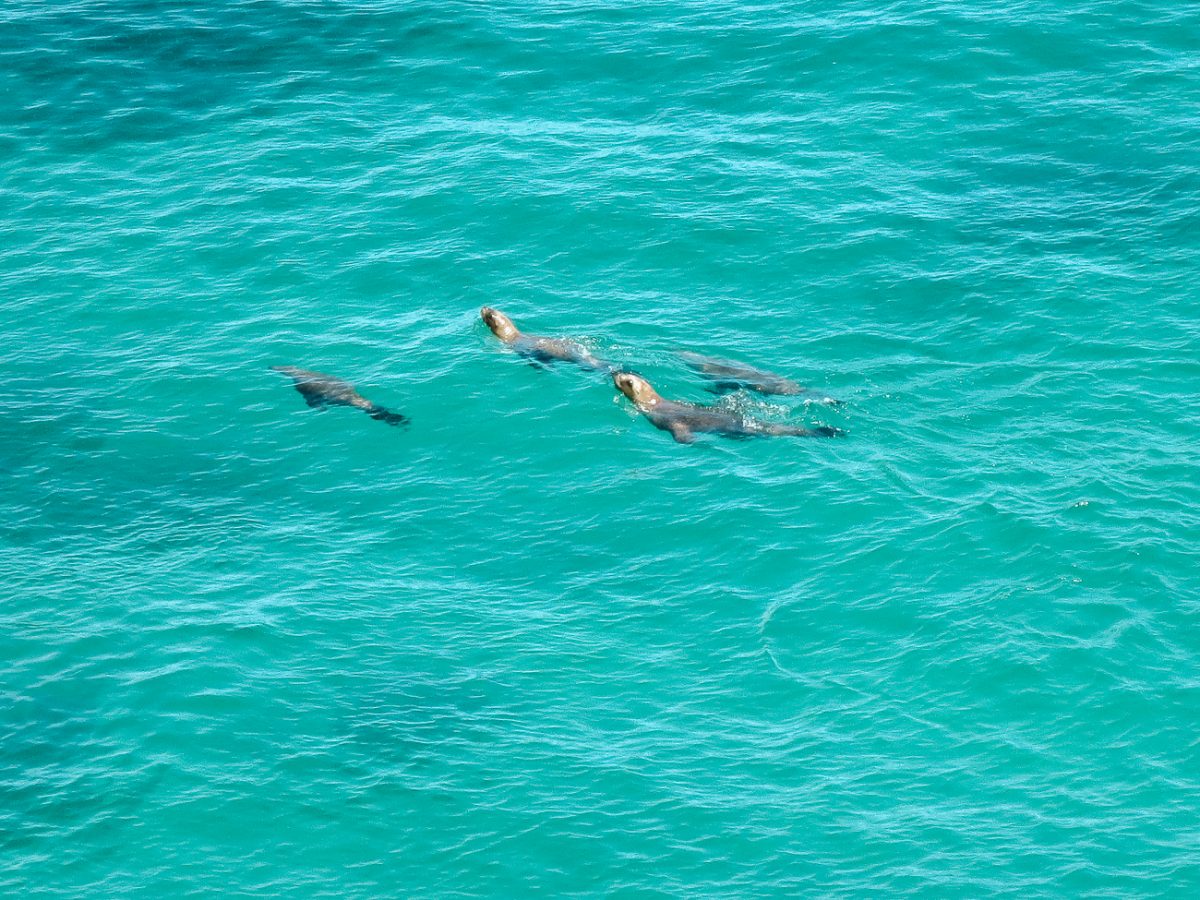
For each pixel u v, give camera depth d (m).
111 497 125.31
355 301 147.50
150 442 131.25
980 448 123.69
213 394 136.38
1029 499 117.25
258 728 101.69
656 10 192.62
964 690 102.00
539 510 121.75
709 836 92.88
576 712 102.69
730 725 101.06
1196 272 143.25
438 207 159.00
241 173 166.50
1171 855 90.12
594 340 139.38
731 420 128.12
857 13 187.25
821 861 91.12
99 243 157.00
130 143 172.50
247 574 116.25
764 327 140.88
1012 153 163.50
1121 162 161.00
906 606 108.81
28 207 162.75
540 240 153.62
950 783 95.75
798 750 98.69
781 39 183.62
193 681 105.38
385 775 97.94
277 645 108.75
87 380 138.88
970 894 88.56
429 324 143.75
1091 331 136.50
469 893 90.25
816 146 166.12
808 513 118.12
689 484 122.44
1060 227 151.75
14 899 90.19
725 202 157.38
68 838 94.00
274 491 125.50
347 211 159.50
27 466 128.50
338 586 114.75
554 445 127.88
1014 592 108.94
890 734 99.38
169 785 97.50
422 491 124.62
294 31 192.38
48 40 191.25
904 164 162.75
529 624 110.44
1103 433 124.31
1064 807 93.62
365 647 108.50
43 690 104.88
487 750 99.62
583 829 93.75
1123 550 111.38
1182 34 178.75
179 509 123.81
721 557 115.19
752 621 109.12
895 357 135.62
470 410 132.25
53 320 146.75
